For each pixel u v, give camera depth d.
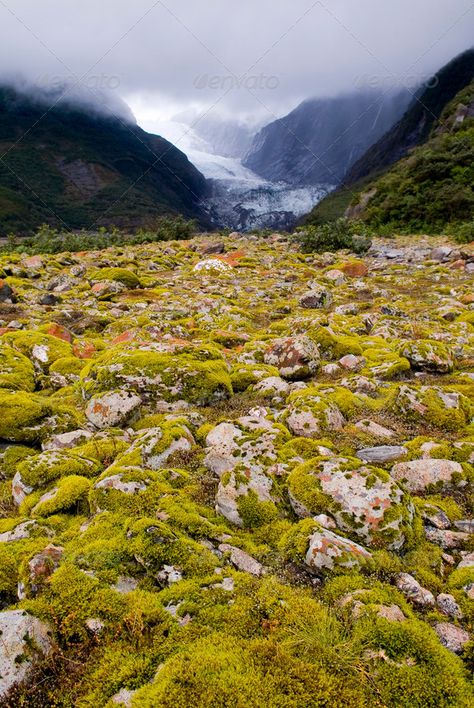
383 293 18.41
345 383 7.93
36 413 6.52
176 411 7.27
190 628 3.05
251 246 34.59
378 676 2.70
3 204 146.75
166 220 45.59
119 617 3.16
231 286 20.55
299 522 4.02
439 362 8.52
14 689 2.74
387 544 3.80
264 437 5.33
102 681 2.79
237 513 4.29
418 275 22.39
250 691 2.56
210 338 11.62
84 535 3.91
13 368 9.02
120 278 20.12
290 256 28.98
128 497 4.34
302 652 2.84
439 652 2.84
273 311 15.92
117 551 3.66
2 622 2.95
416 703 2.58
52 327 11.66
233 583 3.43
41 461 5.30
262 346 10.04
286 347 9.06
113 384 7.50
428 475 4.89
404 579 3.51
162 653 2.91
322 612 3.12
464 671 2.81
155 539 3.72
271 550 3.92
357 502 4.00
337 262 26.59
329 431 6.05
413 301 16.89
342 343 9.79
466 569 3.64
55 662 2.93
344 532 3.95
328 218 78.75
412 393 6.65
